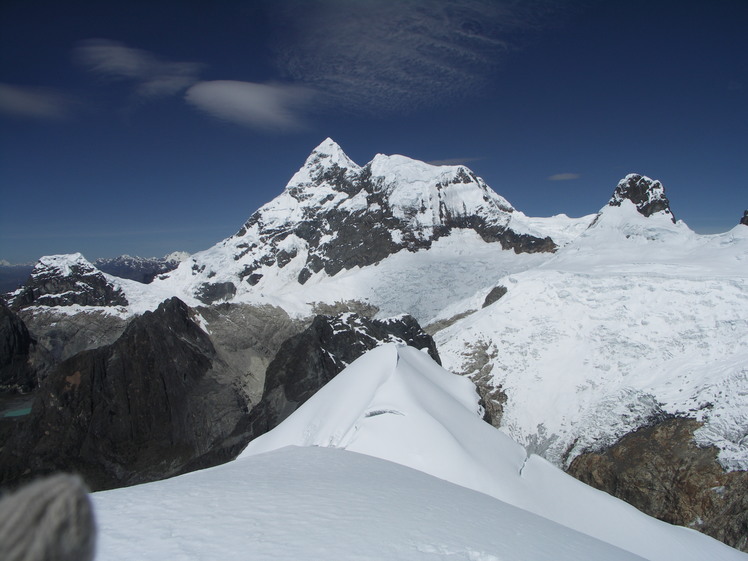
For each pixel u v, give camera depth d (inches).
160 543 434.6
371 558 414.3
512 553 482.3
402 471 878.4
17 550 80.4
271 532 466.3
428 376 1644.9
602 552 582.2
